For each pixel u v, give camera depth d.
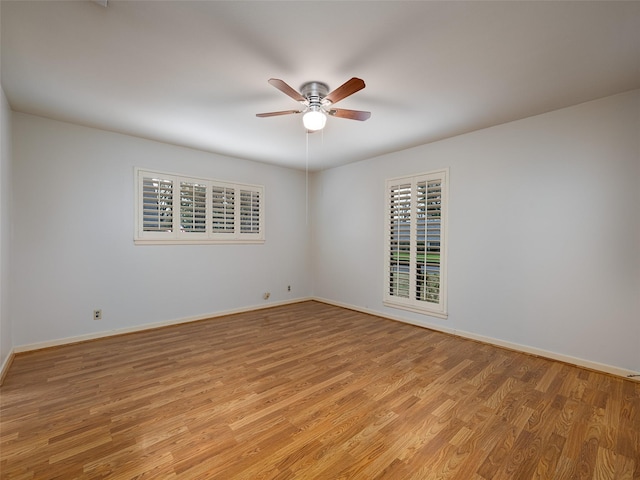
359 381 2.42
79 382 2.38
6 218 2.63
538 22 1.67
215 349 3.12
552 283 2.88
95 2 1.51
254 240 4.84
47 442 1.67
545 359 2.89
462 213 3.54
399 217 4.19
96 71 2.20
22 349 2.96
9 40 1.83
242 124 3.22
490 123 3.18
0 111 2.37
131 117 3.05
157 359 2.85
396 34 1.78
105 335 3.46
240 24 1.70
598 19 1.64
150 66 2.13
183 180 4.05
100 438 1.71
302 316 4.51
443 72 2.20
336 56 2.00
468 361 2.83
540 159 2.95
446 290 3.70
